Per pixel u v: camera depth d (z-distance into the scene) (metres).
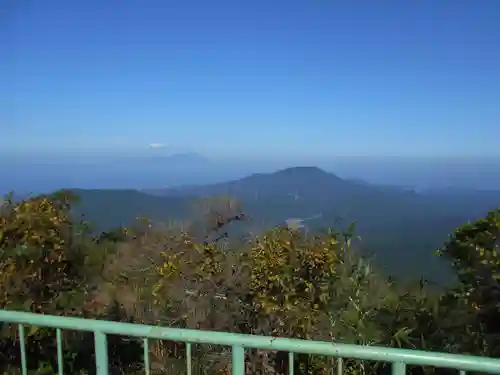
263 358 3.57
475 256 3.50
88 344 3.98
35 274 3.87
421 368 3.36
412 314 3.75
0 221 3.82
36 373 3.80
